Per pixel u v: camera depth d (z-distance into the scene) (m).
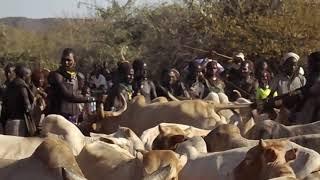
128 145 9.27
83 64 36.25
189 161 7.79
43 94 12.83
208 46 27.83
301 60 24.83
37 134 11.09
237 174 7.36
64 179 5.39
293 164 7.33
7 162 6.79
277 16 26.62
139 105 11.84
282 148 7.28
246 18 27.25
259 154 7.23
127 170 7.53
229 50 26.86
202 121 11.24
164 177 5.52
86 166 7.99
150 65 31.02
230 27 26.81
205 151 8.16
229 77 15.19
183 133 9.57
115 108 12.36
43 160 6.60
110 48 35.84
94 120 11.70
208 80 14.33
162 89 13.68
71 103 11.44
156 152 7.08
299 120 10.90
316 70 10.88
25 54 40.66
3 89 13.19
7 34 41.59
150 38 32.53
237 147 8.46
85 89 15.38
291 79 12.68
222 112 11.81
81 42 39.28
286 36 25.78
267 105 11.32
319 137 8.47
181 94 14.14
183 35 29.89
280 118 11.16
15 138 8.44
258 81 14.57
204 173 7.59
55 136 8.95
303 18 26.03
